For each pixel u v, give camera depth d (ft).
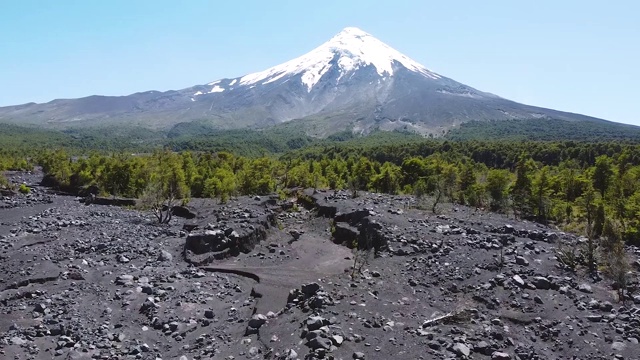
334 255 93.91
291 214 130.52
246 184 170.71
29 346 52.85
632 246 93.20
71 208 141.18
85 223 116.88
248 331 57.31
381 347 49.44
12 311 62.23
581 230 108.17
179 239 104.99
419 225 100.83
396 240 91.04
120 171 181.16
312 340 49.01
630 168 187.32
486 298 63.72
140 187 173.06
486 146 381.40
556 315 58.49
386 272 75.92
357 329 53.42
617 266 66.18
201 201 148.87
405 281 71.51
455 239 90.43
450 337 52.13
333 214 122.11
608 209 120.26
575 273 72.38
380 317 57.11
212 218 116.78
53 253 88.28
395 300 63.36
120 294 69.92
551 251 82.48
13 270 77.56
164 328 59.77
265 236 105.70
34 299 66.74
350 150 422.00
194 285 75.46
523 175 148.66
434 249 85.46
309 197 143.43
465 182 173.37
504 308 61.36
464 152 369.50
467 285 68.59
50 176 212.84
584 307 60.23
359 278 72.74
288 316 59.67
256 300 69.46
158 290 71.61
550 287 67.15
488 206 138.51
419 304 62.28
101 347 53.88
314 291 64.95
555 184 161.99
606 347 50.78
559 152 328.90
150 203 135.03
